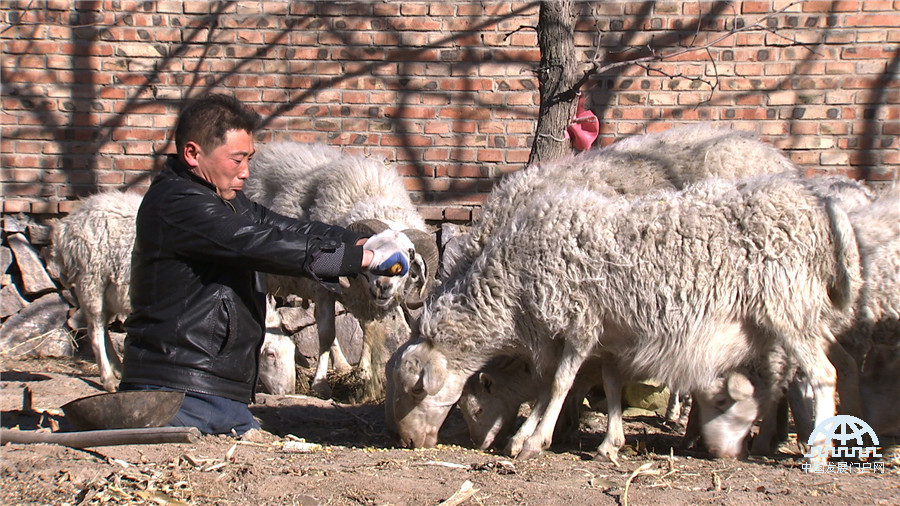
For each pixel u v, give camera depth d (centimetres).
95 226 664
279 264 391
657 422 565
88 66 787
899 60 727
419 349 454
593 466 407
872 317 437
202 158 410
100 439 393
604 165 546
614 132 754
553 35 583
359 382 667
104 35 784
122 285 663
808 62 735
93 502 321
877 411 440
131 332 421
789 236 399
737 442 426
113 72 786
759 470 394
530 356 448
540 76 592
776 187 408
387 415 477
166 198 405
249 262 395
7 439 399
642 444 457
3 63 786
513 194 505
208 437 414
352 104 775
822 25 733
